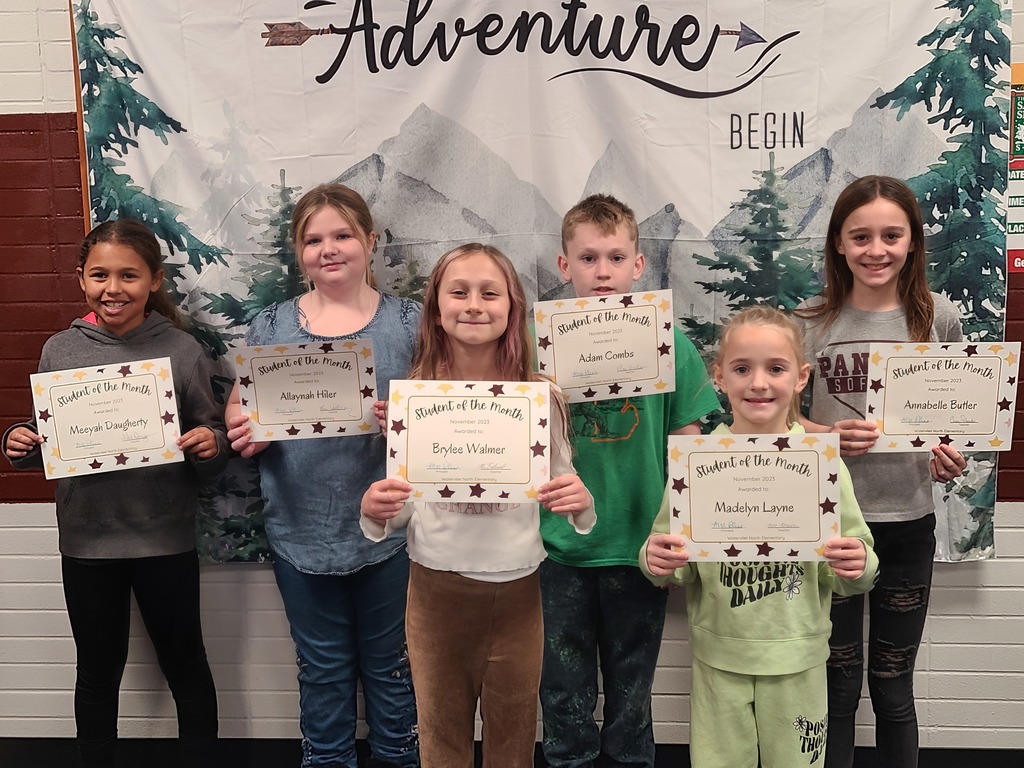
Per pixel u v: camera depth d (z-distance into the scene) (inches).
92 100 83.1
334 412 73.6
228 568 90.5
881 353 70.7
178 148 83.8
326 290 77.7
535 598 66.5
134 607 91.2
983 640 88.8
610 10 81.7
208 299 85.9
